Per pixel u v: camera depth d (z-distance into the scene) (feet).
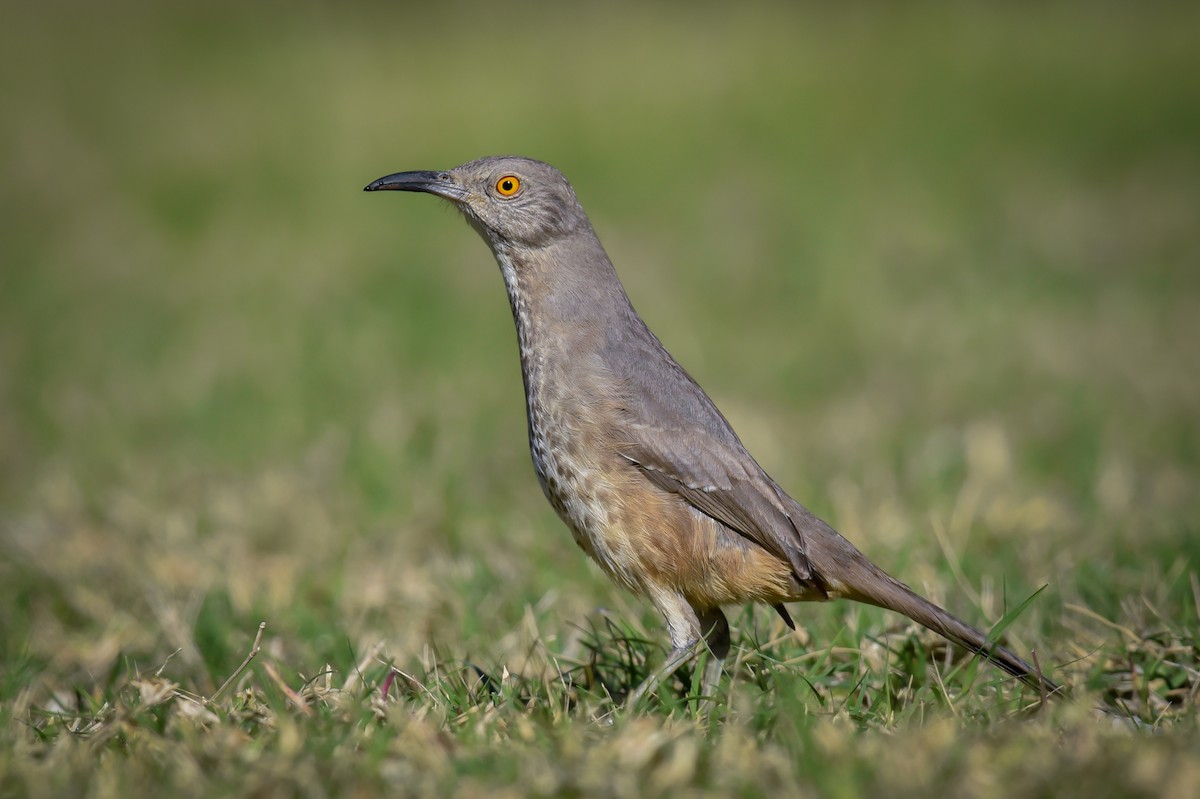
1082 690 29.81
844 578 31.99
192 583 42.34
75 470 55.57
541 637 34.55
